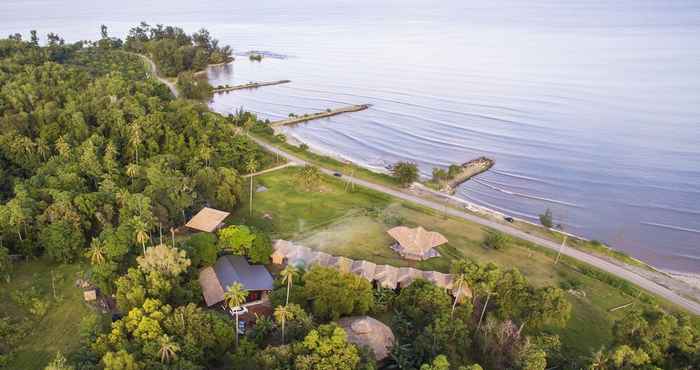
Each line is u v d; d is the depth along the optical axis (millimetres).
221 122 139000
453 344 63656
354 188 118062
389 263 87062
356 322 64000
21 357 58812
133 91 161000
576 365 59688
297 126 174500
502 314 69812
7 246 78500
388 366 61219
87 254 72938
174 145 119125
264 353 54938
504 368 62125
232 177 104250
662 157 150875
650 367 55625
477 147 156875
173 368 52406
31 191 86375
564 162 146375
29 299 68562
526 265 90750
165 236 86875
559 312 65438
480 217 109250
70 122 119438
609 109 197750
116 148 111000
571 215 117062
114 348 55438
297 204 108312
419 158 148125
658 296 83750
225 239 80812
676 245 105562
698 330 74625
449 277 79438
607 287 86062
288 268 67250
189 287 69500
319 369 53000
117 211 87562
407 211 108625
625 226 113062
